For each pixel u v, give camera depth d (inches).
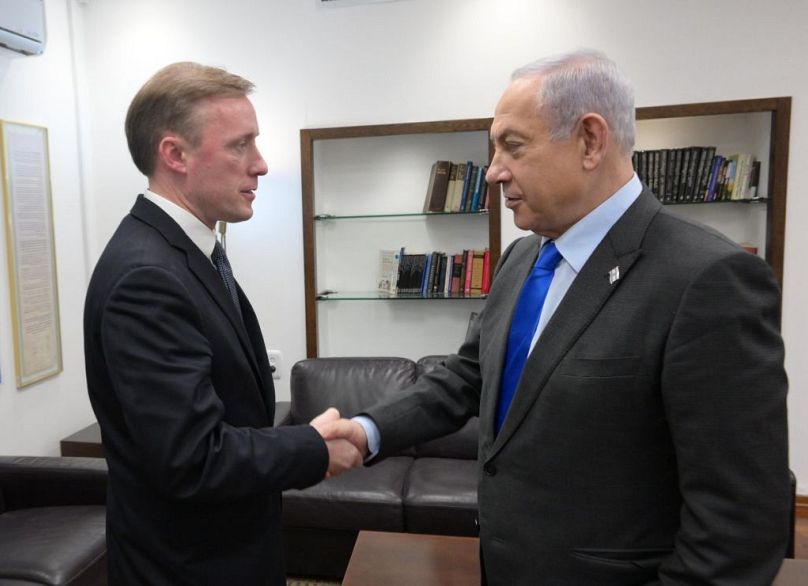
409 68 122.5
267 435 38.7
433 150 130.4
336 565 94.0
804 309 114.9
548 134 35.0
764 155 116.0
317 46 124.8
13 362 107.7
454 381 52.6
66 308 123.0
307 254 128.2
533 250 45.8
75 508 86.9
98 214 133.6
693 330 31.1
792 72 110.4
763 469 30.4
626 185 36.9
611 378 33.9
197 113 39.7
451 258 128.5
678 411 31.7
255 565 42.9
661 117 114.4
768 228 114.3
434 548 64.9
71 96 125.3
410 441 50.0
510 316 42.7
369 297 130.4
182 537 39.9
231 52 127.3
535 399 37.0
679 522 35.3
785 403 31.3
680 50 113.5
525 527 37.7
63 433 122.1
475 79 120.6
